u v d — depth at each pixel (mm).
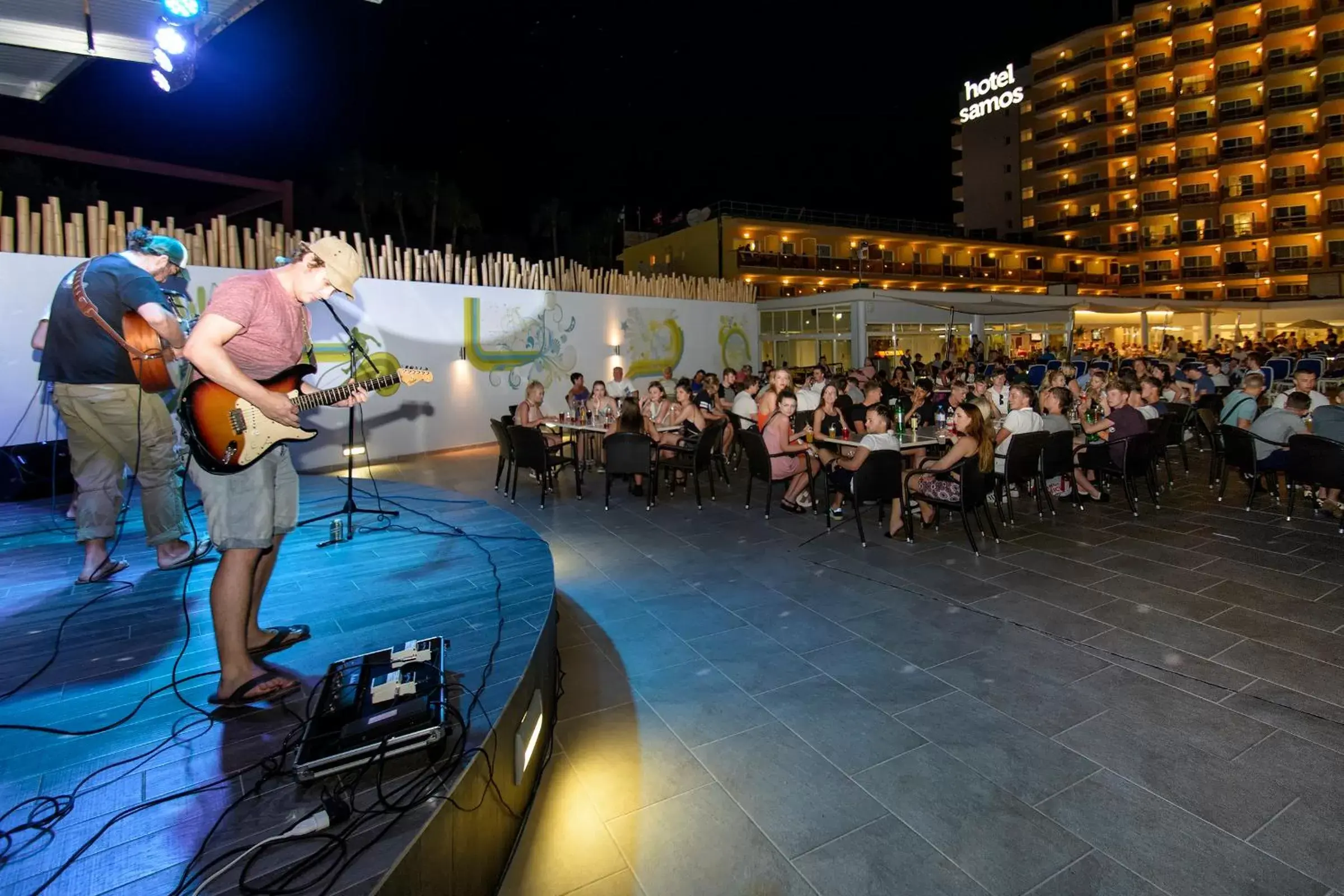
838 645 3713
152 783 1865
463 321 10938
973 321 21906
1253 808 2367
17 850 1611
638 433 6906
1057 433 6184
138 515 4906
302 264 2307
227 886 1501
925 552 5320
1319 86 39625
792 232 33344
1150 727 2863
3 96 4875
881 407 5547
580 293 12672
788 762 2691
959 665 3451
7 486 5434
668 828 2342
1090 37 46500
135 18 4051
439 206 36000
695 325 15141
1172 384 10188
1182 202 44375
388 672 2252
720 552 5434
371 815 1717
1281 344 21766
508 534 4523
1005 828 2305
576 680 3391
